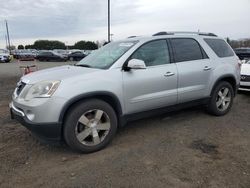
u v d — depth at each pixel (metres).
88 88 4.14
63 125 4.10
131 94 4.62
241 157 4.08
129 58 4.67
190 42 5.60
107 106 4.35
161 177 3.52
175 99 5.21
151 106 4.91
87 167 3.81
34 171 3.74
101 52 5.30
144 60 4.84
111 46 5.33
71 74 4.28
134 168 3.75
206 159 4.01
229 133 5.08
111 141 4.71
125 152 4.27
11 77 16.16
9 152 4.33
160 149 4.36
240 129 5.29
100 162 3.95
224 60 6.07
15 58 52.34
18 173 3.69
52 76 4.25
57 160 4.06
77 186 3.35
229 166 3.80
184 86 5.31
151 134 5.03
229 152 4.25
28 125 4.02
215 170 3.69
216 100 5.99
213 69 5.78
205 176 3.54
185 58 5.41
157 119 5.89
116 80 4.43
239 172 3.63
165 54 5.14
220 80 5.97
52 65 30.55
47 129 3.95
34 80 4.20
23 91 4.22
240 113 6.43
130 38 5.31
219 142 4.66
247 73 8.59
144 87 4.73
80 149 4.18
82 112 4.12
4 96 9.00
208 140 4.74
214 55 5.91
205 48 5.79
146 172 3.64
